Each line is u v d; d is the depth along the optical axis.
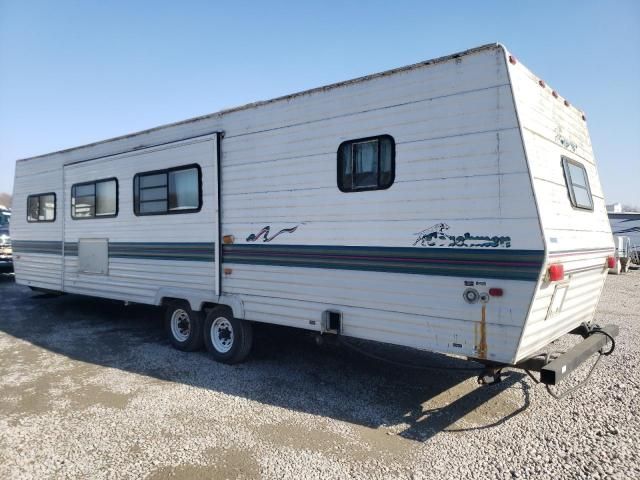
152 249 6.53
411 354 6.09
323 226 4.73
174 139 6.23
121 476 3.26
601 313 9.33
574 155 4.75
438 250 3.98
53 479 3.22
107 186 7.25
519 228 3.59
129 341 6.83
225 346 5.82
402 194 4.20
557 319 4.27
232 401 4.57
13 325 7.91
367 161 4.45
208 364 5.71
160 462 3.44
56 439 3.78
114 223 7.13
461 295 3.86
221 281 5.69
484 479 3.23
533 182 3.56
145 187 6.61
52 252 8.43
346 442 3.75
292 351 6.24
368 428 4.00
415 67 4.14
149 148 6.52
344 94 4.60
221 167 5.67
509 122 3.66
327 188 4.71
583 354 4.12
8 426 4.02
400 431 3.95
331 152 4.68
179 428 3.98
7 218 16.00
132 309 9.32
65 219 8.09
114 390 4.85
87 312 9.02
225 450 3.61
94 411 4.32
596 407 4.40
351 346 4.80
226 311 5.71
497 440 3.78
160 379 5.18
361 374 5.36
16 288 12.27
